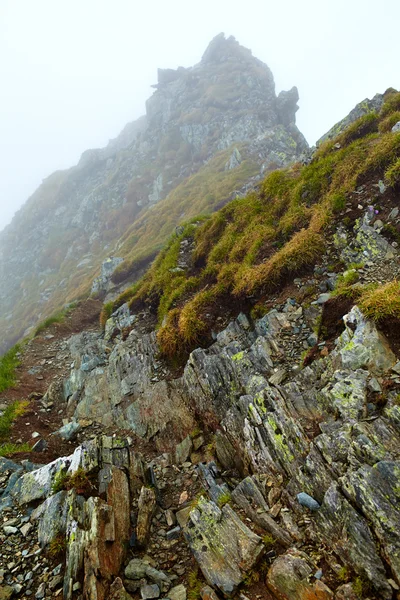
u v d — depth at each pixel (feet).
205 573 18.94
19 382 53.16
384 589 15.03
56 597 19.08
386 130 51.67
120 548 20.98
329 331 30.04
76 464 26.30
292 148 186.39
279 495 21.12
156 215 175.52
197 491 26.09
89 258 246.88
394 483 17.26
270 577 17.25
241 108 269.23
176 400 35.88
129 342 51.70
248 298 40.70
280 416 24.21
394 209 37.91
